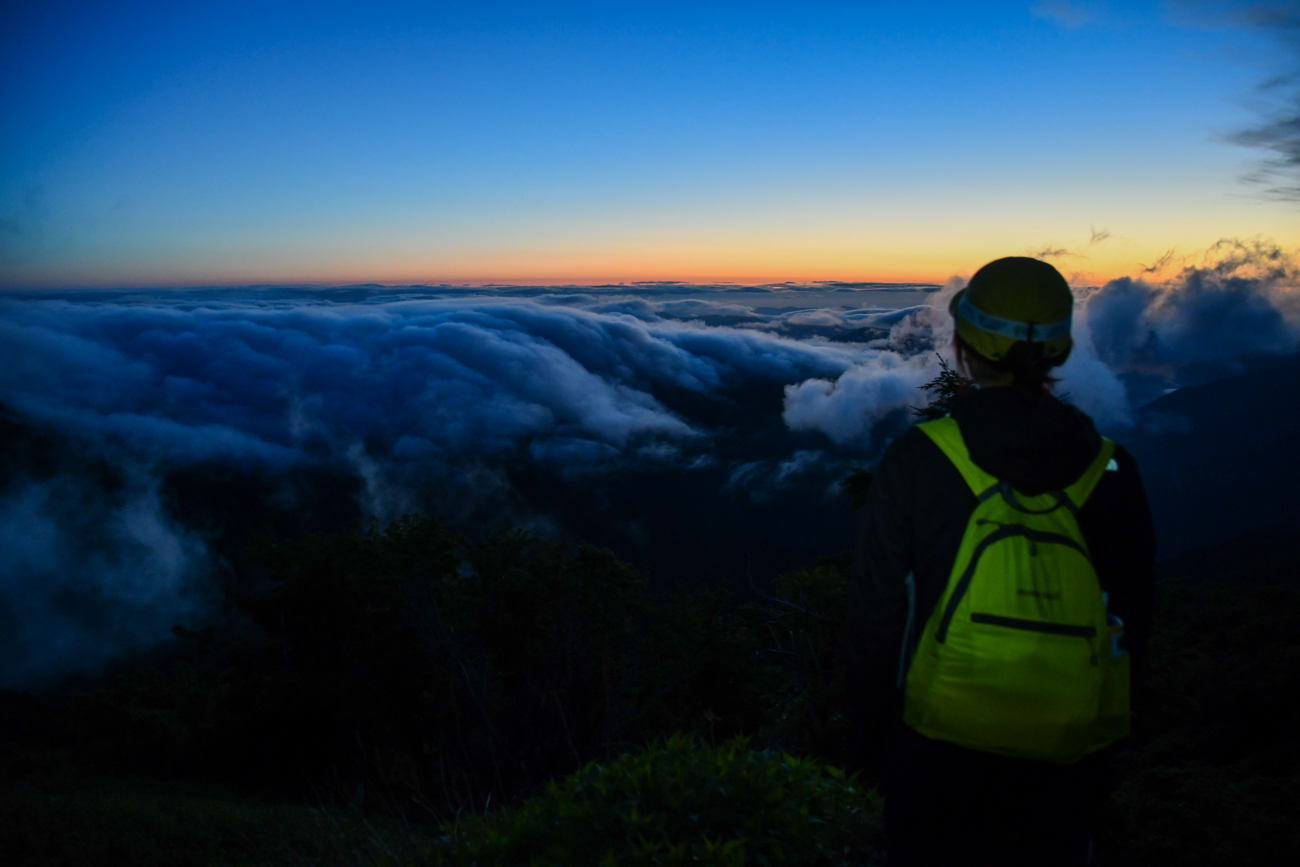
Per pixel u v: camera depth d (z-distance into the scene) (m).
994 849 1.31
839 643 12.38
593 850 2.21
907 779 1.36
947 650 1.27
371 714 22.56
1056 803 1.29
